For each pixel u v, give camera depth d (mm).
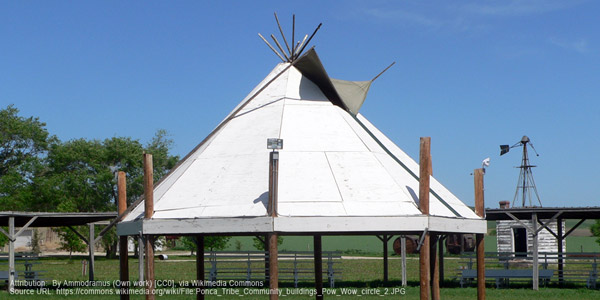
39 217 26953
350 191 14570
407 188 15148
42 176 68812
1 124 72125
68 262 53594
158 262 52125
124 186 15789
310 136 16094
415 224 13836
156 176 67688
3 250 73562
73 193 65438
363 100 18703
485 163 16406
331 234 16188
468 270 28672
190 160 16500
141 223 14094
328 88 17750
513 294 25406
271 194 13430
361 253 67500
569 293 25875
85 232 59438
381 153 16281
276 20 19750
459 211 15766
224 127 17172
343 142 16094
